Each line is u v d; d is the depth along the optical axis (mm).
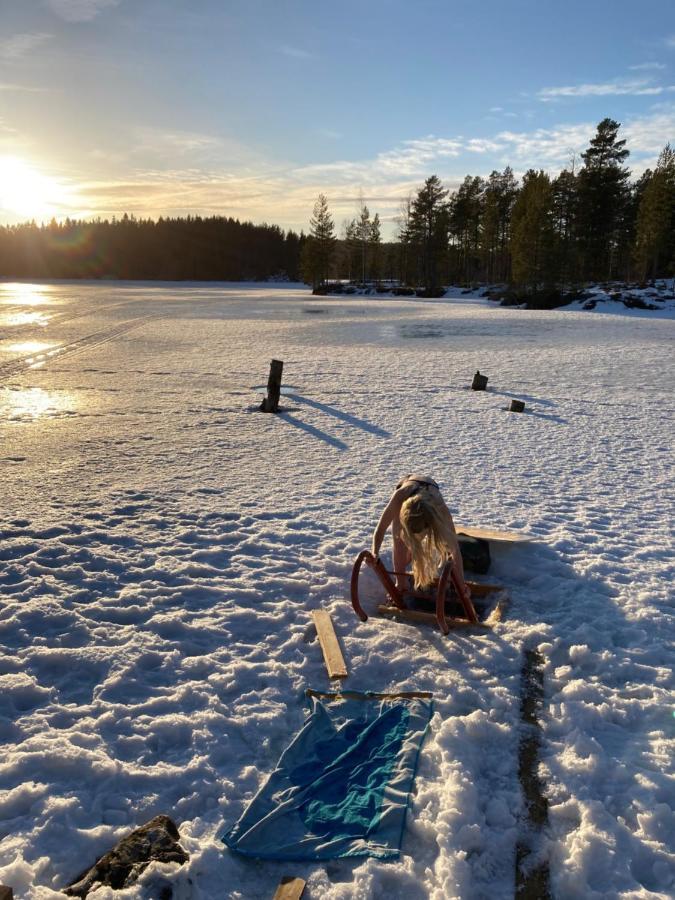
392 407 13711
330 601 5168
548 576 5520
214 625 4750
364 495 7781
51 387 15992
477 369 19703
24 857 2768
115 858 2697
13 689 3939
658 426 12008
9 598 5070
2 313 40906
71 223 194375
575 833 2877
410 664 4262
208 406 13609
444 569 4457
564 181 83875
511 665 4254
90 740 3502
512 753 3445
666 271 78875
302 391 15711
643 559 5992
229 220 198500
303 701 3916
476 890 2656
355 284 90062
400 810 3004
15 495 7613
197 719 3682
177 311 44969
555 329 34344
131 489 7867
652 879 2723
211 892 2643
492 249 86688
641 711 3764
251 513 7082
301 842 2865
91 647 4406
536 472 8891
